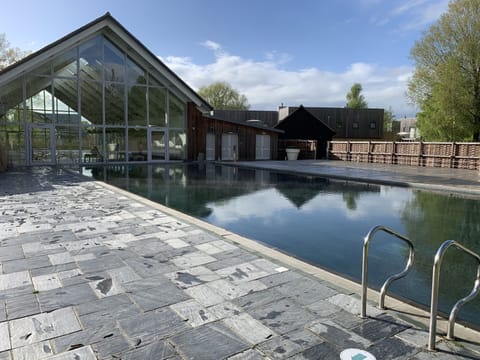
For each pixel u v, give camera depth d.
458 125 24.62
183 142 20.72
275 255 4.02
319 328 2.50
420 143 19.06
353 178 12.73
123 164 18.36
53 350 2.20
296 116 30.22
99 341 2.30
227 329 2.47
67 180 10.93
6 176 12.01
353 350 2.24
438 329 2.51
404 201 8.48
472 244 5.07
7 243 4.40
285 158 25.77
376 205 7.95
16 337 2.33
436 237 5.42
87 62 17.44
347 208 7.59
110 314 2.66
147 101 19.33
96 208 6.61
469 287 3.61
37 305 2.79
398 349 2.25
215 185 11.09
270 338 2.37
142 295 2.99
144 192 9.59
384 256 4.55
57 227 5.20
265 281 3.30
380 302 2.80
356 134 42.38
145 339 2.33
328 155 25.25
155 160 19.84
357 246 4.96
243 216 6.76
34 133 16.55
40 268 3.58
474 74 24.14
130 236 4.76
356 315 2.69
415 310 2.79
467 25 23.47
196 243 4.46
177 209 7.37
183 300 2.90
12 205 6.83
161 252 4.11
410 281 3.75
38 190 8.82
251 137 23.38
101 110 18.06
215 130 21.84
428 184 10.70
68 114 17.22
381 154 21.27
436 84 24.75
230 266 3.68
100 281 3.27
